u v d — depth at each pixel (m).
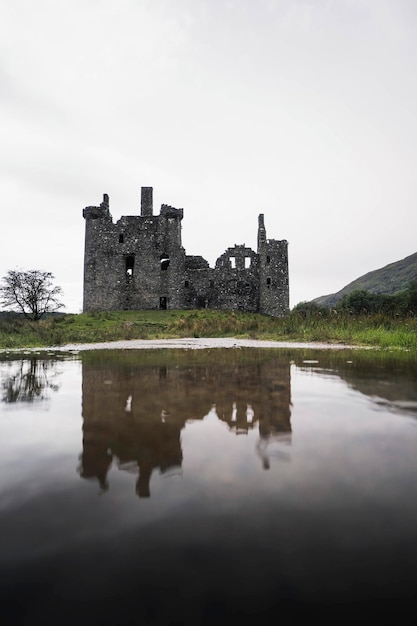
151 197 40.59
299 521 1.27
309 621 0.91
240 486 1.53
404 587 1.00
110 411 2.89
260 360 6.73
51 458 1.87
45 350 10.48
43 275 46.72
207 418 2.66
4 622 0.91
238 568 1.05
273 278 41.94
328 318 15.52
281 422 2.53
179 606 0.94
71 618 0.92
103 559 1.09
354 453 1.91
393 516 1.30
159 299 38.88
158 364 6.26
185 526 1.24
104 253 38.22
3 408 3.02
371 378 4.50
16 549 1.13
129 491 1.49
